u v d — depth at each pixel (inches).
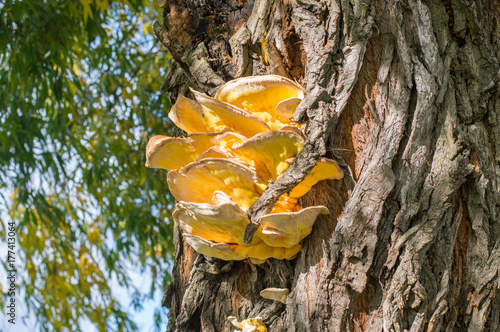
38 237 160.9
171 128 155.1
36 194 138.4
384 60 70.2
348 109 70.7
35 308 157.3
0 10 131.0
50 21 135.0
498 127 70.3
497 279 68.1
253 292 73.0
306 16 71.5
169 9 79.0
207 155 70.7
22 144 135.3
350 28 70.6
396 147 69.0
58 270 162.4
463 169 68.6
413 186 68.5
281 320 70.9
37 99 138.1
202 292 74.7
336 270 68.5
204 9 77.4
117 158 150.3
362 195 68.6
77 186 158.6
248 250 71.1
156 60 157.2
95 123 158.2
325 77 70.2
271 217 67.7
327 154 70.9
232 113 70.2
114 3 152.6
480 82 70.4
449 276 68.1
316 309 68.5
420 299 67.0
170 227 151.3
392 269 67.9
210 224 70.2
